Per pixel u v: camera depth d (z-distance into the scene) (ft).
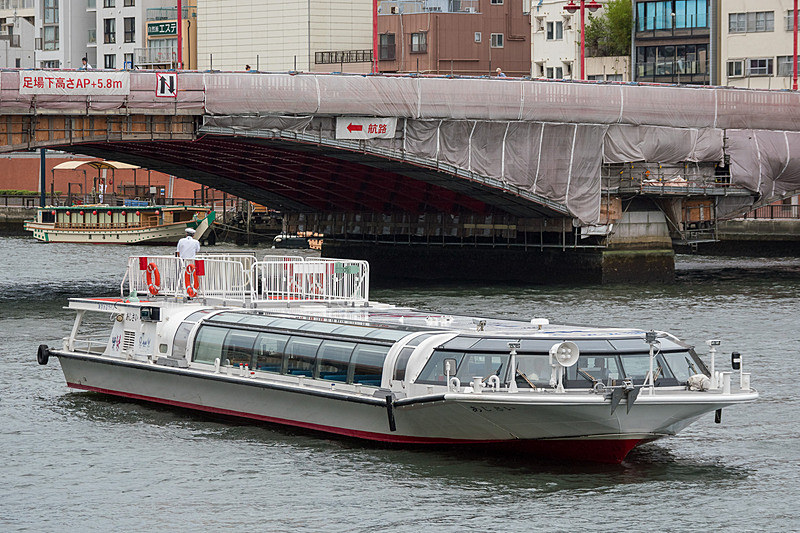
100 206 576.61
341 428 141.49
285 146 323.57
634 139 362.33
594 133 355.77
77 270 416.87
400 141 330.34
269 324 149.59
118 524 117.91
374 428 138.31
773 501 123.44
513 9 629.51
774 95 382.22
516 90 341.41
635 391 125.18
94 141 298.15
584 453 132.26
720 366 200.13
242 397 150.00
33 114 289.74
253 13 613.11
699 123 370.94
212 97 302.66
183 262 163.84
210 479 130.00
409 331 137.69
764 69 534.78
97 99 294.46
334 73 316.60
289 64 605.73
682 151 370.12
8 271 410.93
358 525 116.37
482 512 119.34
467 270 395.96
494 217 385.91
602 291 336.49
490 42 622.95
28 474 132.87
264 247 571.28
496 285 362.74
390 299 311.27
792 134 386.32
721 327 249.55
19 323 255.29
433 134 333.62
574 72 599.98
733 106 375.25
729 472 133.18
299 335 145.69
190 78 301.22
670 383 129.49
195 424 151.53
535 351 128.88
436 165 335.26
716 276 386.93
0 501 124.57
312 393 140.97
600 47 597.11
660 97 363.35
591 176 357.00
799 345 223.92
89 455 139.44
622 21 586.45
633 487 126.82
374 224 419.74
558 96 347.77
